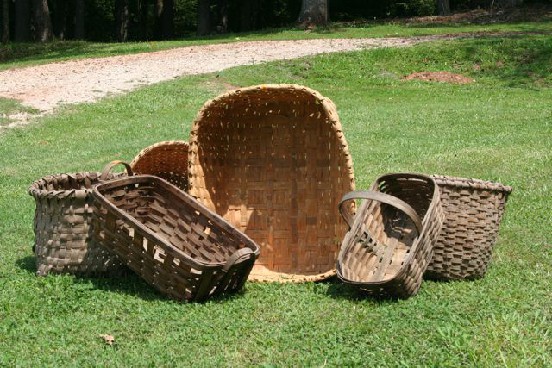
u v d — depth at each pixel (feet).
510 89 37.70
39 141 27.27
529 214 15.53
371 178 18.80
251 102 13.48
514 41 44.68
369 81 40.27
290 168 13.73
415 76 41.01
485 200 11.96
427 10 84.28
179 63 43.91
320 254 13.11
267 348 9.74
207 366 9.29
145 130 28.09
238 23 89.66
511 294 11.29
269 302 11.21
